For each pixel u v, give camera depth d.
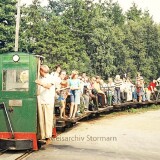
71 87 16.80
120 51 65.56
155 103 31.02
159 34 73.75
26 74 11.80
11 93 11.77
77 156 11.09
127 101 26.64
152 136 15.25
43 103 12.02
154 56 73.38
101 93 22.34
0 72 11.83
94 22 63.28
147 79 70.44
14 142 11.38
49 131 12.11
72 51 52.91
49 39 50.62
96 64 61.25
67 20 62.12
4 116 11.72
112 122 19.95
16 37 21.19
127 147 12.77
